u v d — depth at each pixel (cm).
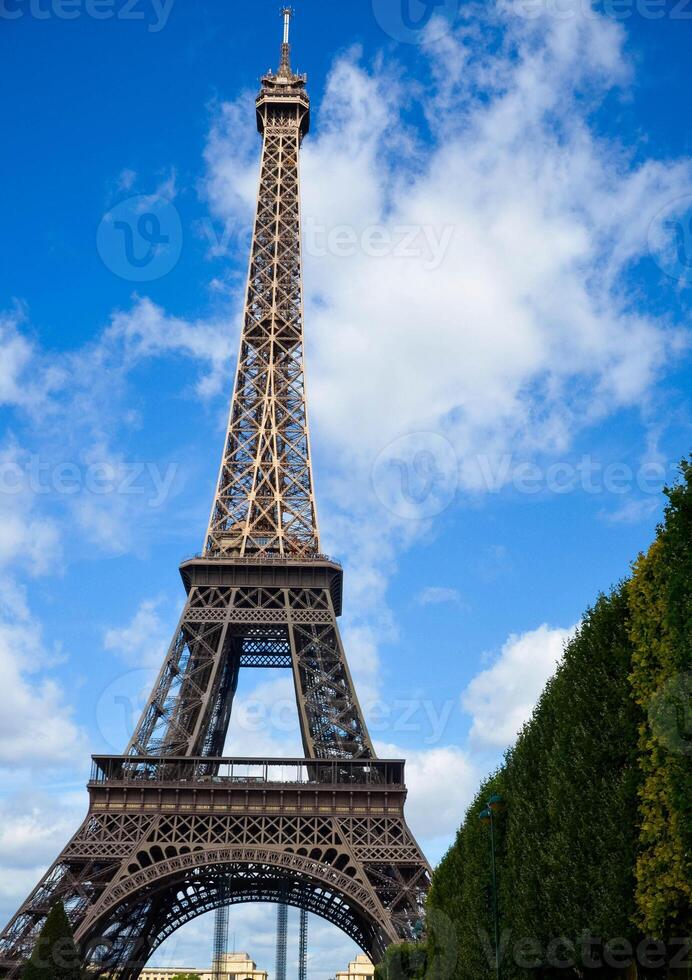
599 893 7762
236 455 19250
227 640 17762
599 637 8775
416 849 14362
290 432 19462
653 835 7325
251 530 18325
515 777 10150
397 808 14838
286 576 17412
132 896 14512
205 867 14712
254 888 19150
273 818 14688
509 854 9581
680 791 6831
